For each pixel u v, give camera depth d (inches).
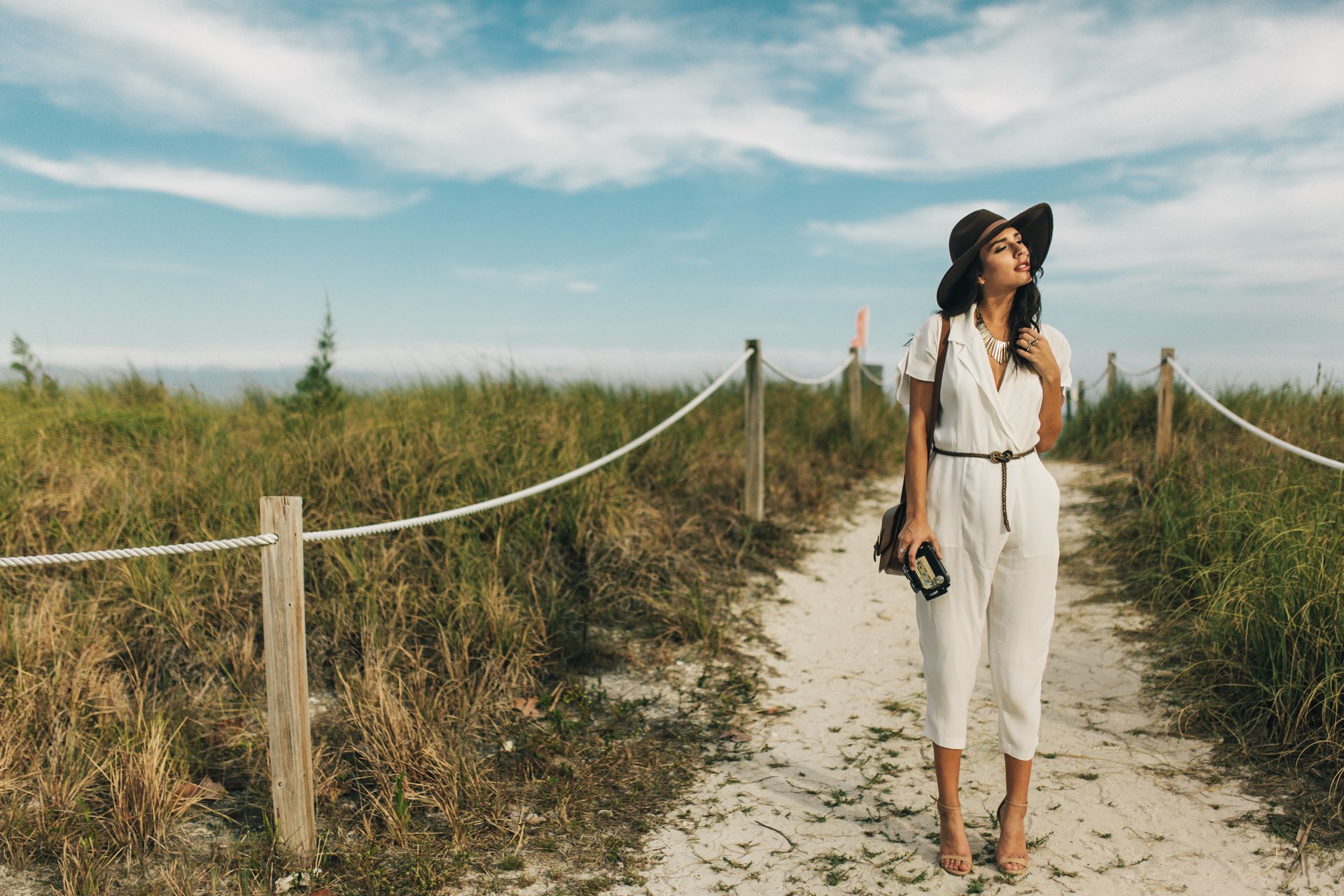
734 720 166.4
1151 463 290.2
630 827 130.7
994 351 109.7
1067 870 115.1
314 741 147.7
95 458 229.3
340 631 173.0
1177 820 124.8
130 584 176.4
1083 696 167.2
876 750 152.8
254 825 128.5
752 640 201.9
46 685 142.8
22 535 185.9
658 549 228.1
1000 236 107.1
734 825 130.9
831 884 115.0
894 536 115.8
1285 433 283.4
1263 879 110.6
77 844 118.0
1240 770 135.9
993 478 108.0
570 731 157.6
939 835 124.0
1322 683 135.0
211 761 142.9
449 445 235.1
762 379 261.4
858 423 384.2
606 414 301.7
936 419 113.8
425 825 129.3
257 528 191.6
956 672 112.0
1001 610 111.3
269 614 112.7
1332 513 185.3
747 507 263.6
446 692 158.4
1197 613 190.1
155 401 313.3
